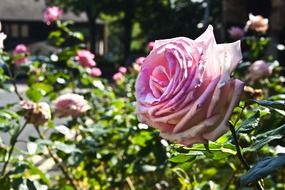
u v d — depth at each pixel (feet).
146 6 114.93
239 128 4.12
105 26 145.38
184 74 3.08
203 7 98.73
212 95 3.04
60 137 9.03
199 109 3.02
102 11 118.42
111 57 143.64
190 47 3.18
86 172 9.65
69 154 8.54
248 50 15.26
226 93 3.05
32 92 10.82
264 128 5.58
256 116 4.14
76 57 13.51
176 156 4.15
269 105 3.91
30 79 12.26
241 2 29.32
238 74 12.04
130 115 9.78
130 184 9.33
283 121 5.76
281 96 6.89
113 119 9.85
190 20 101.40
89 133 9.45
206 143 3.17
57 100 9.36
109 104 12.78
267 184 8.22
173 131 3.14
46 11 14.87
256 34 13.91
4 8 136.67
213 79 3.09
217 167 8.89
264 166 3.60
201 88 3.11
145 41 115.85
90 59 13.44
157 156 7.60
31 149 6.98
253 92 6.15
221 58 3.14
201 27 32.01
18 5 138.41
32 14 137.08
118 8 117.19
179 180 7.47
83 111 9.34
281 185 8.57
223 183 8.58
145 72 3.40
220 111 3.06
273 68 12.74
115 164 8.98
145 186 9.11
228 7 29.50
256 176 3.54
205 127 3.05
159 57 3.34
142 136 8.10
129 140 8.98
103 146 9.26
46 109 7.45
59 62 13.61
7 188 6.90
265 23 13.69
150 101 3.20
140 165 8.07
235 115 7.45
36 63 12.61
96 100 14.10
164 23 109.70
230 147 4.04
